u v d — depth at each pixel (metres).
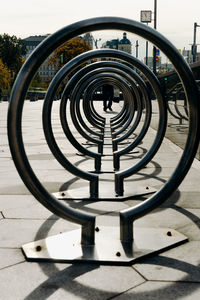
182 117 6.46
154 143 3.43
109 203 3.23
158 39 2.15
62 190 3.63
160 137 3.40
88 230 2.28
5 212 2.96
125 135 5.68
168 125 7.80
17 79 2.01
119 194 3.40
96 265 2.06
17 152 2.05
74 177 4.18
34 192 2.14
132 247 2.25
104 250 2.21
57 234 2.47
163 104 3.29
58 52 50.78
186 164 2.27
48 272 1.98
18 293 1.77
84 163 4.98
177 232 2.49
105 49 3.17
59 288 1.82
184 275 1.94
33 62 2.00
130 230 2.33
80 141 7.15
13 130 2.03
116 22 2.09
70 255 2.13
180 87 6.95
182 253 2.21
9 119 2.02
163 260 2.12
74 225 2.67
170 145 6.73
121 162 5.07
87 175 3.34
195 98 2.21
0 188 3.71
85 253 2.16
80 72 4.36
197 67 7.27
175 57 2.18
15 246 2.32
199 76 7.21
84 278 1.91
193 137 2.25
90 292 1.78
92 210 3.03
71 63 3.19
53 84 3.18
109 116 12.95
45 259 2.10
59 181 3.99
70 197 3.33
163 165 4.82
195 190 3.56
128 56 3.16
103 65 4.50
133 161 5.15
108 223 2.71
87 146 6.53
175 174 2.29
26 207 3.09
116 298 1.72
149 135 8.21
